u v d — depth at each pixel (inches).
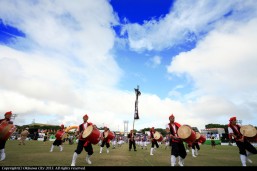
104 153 548.1
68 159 366.6
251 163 347.3
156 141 546.6
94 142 315.9
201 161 377.4
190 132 294.4
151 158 423.5
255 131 301.0
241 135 306.2
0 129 305.7
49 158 373.1
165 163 338.6
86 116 334.0
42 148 661.9
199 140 526.6
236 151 737.6
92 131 310.3
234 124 317.1
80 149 297.3
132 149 808.9
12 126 320.2
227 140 1876.2
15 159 341.7
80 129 324.5
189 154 572.4
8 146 710.5
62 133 563.8
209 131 1867.6
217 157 469.7
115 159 388.5
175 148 292.4
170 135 300.7
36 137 1524.4
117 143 1122.0
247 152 315.9
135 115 1270.9
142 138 901.8
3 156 318.0
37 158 367.2
